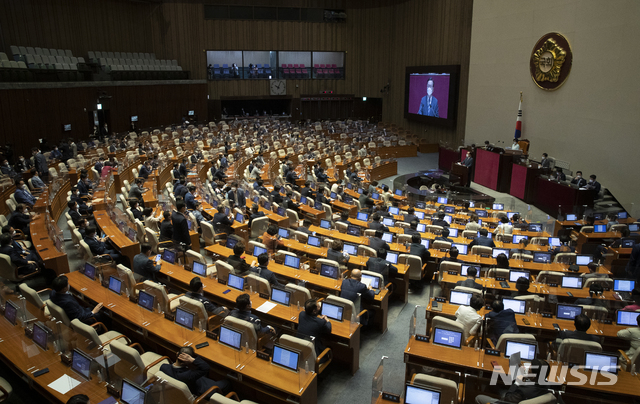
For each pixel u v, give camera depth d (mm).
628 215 16344
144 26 33469
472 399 5785
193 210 12930
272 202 14469
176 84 33000
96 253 9781
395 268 9328
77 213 12055
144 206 14477
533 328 7043
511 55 22625
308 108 38812
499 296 7504
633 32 16094
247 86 37000
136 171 19297
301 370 5496
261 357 5906
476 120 25781
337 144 28875
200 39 34938
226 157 22594
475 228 12641
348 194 18172
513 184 20000
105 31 30312
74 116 24125
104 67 27531
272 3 35844
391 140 31516
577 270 9719
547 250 11344
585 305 7387
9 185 14484
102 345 6117
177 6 34125
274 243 10492
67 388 5352
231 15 35219
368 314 8109
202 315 6535
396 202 16500
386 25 37125
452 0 29078
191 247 11523
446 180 23281
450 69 29188
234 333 6051
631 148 16328
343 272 9219
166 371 5555
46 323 6102
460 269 8867
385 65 37875
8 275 8922
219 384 5676
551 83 20125
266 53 40406
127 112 28828
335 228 12289
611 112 17156
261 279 7586
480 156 22078
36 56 23781
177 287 8672
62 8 27172
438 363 5820
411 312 9281
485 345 6453
